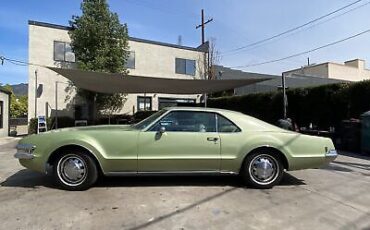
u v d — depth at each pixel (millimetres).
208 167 6176
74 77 15133
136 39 27000
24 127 29078
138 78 15281
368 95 12773
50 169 7586
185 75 29516
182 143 6078
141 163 6000
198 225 4402
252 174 6223
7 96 21156
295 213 4930
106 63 21859
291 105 16969
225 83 16656
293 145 6305
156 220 4551
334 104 14391
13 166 8516
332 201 5543
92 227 4293
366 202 5516
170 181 6594
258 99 19688
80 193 5758
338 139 12578
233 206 5180
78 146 5895
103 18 22203
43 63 22781
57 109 23000
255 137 6242
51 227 4281
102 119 24266
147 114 22859
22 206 5070
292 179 7059
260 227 4383
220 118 6344
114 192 5816
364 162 9602
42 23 22797
